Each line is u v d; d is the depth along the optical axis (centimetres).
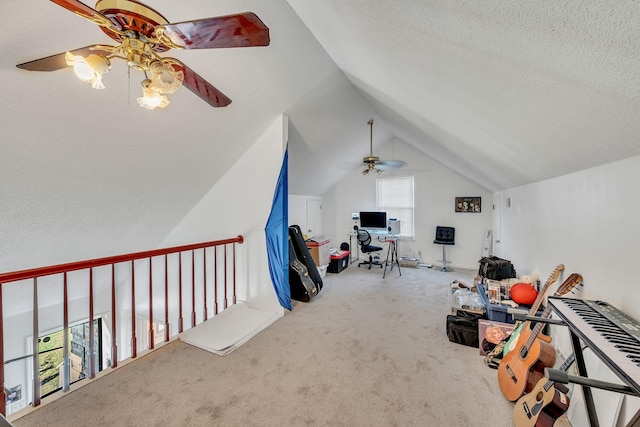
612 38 63
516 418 146
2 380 149
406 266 542
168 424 150
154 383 184
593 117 106
